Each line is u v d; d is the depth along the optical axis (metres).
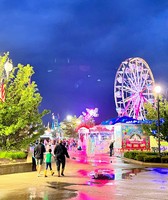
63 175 17.61
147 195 11.59
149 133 34.47
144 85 47.81
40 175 17.67
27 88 23.55
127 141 39.16
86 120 70.19
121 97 48.72
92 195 11.53
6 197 11.10
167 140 33.25
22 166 19.02
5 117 21.75
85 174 18.36
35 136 24.19
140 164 25.83
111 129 43.50
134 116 47.09
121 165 24.73
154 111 35.16
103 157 34.53
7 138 23.34
